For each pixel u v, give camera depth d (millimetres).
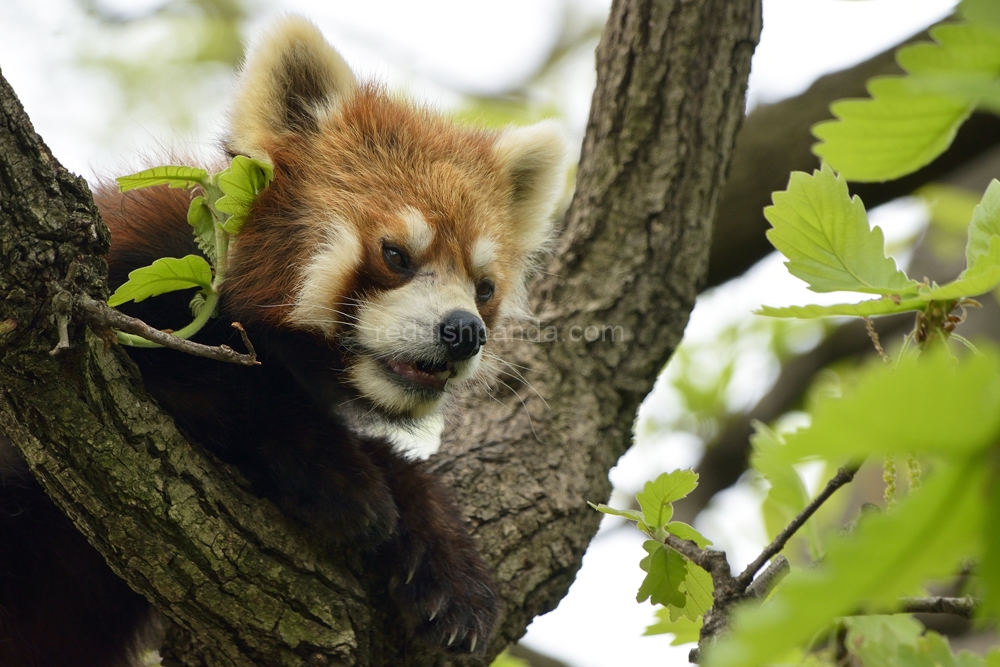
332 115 7727
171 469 5133
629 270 8453
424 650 6402
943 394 1490
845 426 1542
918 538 1611
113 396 4875
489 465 7633
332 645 5551
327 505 6020
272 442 6133
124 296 5113
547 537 7309
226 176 5281
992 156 12898
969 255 4039
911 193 11297
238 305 6961
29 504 6605
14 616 6746
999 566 1579
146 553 5188
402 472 6992
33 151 4398
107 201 7320
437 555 6637
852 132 2039
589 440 7922
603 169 8680
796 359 13672
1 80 4320
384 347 7164
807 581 1646
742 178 11883
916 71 1935
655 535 5430
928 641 3920
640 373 8273
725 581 4965
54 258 4418
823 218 4297
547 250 9414
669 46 8609
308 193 7301
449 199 7551
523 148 8711
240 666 5676
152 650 7746
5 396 4715
